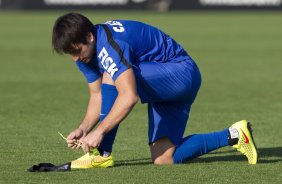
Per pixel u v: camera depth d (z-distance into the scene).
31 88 35.09
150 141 17.36
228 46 64.44
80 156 18.72
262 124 24.52
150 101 16.97
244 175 16.23
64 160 18.27
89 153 16.94
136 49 16.58
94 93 17.56
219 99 31.41
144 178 15.90
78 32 15.91
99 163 16.94
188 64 17.05
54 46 16.12
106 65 16.03
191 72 16.97
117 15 106.44
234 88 35.47
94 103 17.53
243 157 18.42
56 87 35.56
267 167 17.11
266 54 56.44
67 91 33.97
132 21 16.92
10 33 79.38
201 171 16.61
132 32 16.58
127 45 16.16
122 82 15.84
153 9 122.69
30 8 122.94
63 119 25.56
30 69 45.00
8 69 44.88
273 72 43.31
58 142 20.77
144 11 121.44
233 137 17.39
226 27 90.62
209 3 125.62
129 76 15.86
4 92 33.50
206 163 17.55
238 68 45.81
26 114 26.69
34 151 19.39
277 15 117.31
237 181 15.68
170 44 17.14
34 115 26.45
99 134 15.86
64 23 15.96
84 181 15.63
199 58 53.03
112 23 16.58
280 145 20.48
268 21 102.81
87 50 16.19
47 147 19.97
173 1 124.00
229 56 54.66
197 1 125.31
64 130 23.17
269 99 31.33
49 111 27.52
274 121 25.17
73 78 39.84
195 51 59.22
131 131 22.80
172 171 16.58
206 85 36.81
